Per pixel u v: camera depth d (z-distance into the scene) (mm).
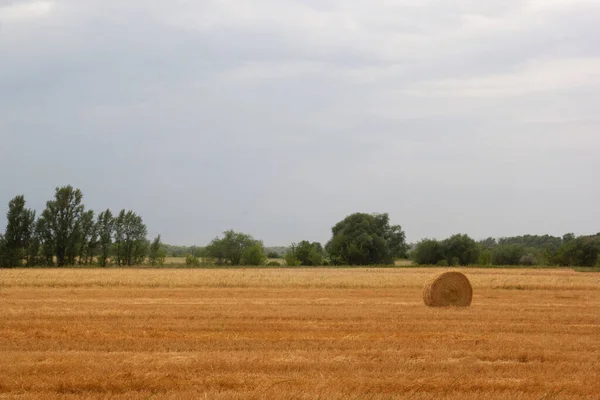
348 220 101688
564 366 13125
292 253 93750
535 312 23703
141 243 90812
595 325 19969
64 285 39219
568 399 10641
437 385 11312
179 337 16641
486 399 10469
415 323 19766
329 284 39906
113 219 89625
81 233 85750
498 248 99625
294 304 26250
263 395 10352
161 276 47031
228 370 12430
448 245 93000
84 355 13766
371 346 15344
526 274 58250
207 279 43281
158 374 11883
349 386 11109
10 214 82688
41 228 84125
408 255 127500
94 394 10617
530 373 12438
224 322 19609
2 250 81250
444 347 15289
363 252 96312
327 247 100812
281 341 15930
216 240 94062
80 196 86312
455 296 26859
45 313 21844
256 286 39156
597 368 13023
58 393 10680
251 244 94312
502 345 15625
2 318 20484
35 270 61156
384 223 102125
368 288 37969
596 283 42375
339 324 19312
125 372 11984
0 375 11688
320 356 13820
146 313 21953
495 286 39875
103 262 87750
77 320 20062
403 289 37094
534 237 162250
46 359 13234
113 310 23062
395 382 11445
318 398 10250
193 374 11969
